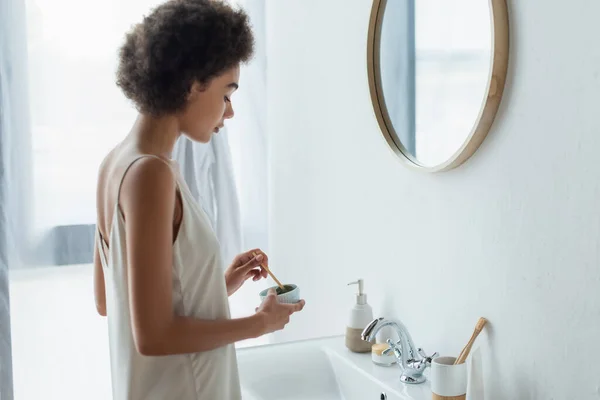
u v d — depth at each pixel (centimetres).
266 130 245
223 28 104
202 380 108
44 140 224
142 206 96
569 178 104
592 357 103
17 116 219
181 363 106
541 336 112
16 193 221
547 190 109
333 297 192
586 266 102
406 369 140
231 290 135
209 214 240
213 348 103
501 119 118
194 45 101
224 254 241
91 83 229
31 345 228
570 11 102
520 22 112
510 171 117
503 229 119
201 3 104
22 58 218
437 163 135
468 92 125
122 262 102
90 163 231
